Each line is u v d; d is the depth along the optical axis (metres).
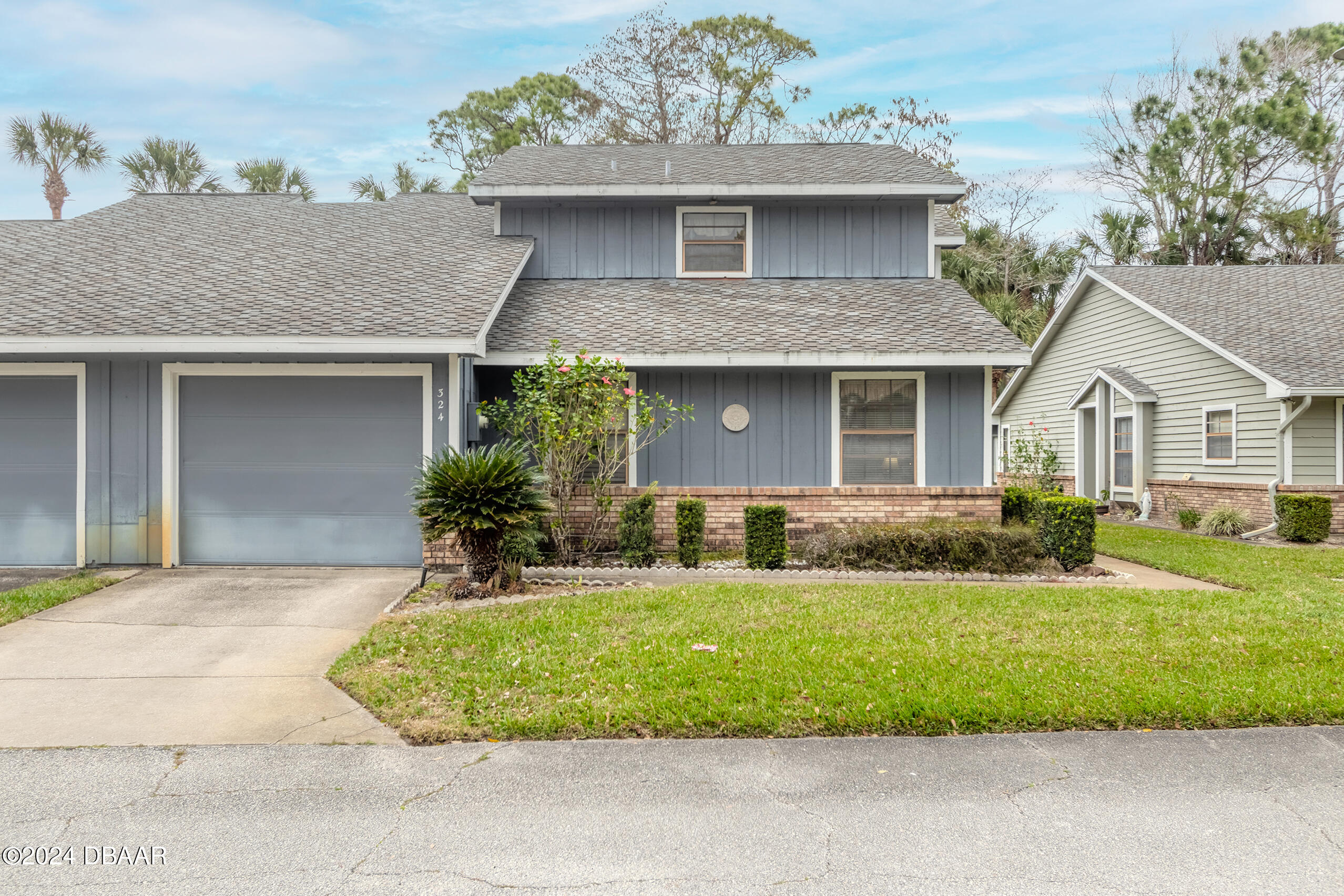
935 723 4.73
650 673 5.53
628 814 3.73
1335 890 3.12
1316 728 4.72
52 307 9.50
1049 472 17.34
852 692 5.14
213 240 12.81
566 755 4.39
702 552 10.21
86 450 9.62
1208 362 15.50
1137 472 17.52
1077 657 5.91
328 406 9.74
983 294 26.05
